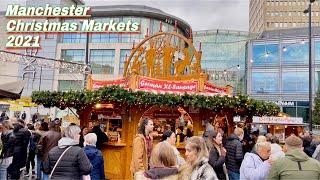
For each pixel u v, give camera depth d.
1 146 8.84
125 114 10.80
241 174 5.20
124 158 10.52
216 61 60.22
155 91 10.45
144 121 6.46
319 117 38.22
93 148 6.32
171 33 13.04
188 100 10.11
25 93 51.31
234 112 12.66
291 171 4.13
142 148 6.04
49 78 51.53
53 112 34.62
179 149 10.30
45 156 7.57
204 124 11.33
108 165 10.59
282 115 18.14
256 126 20.09
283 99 45.41
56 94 11.34
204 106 10.27
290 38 45.84
